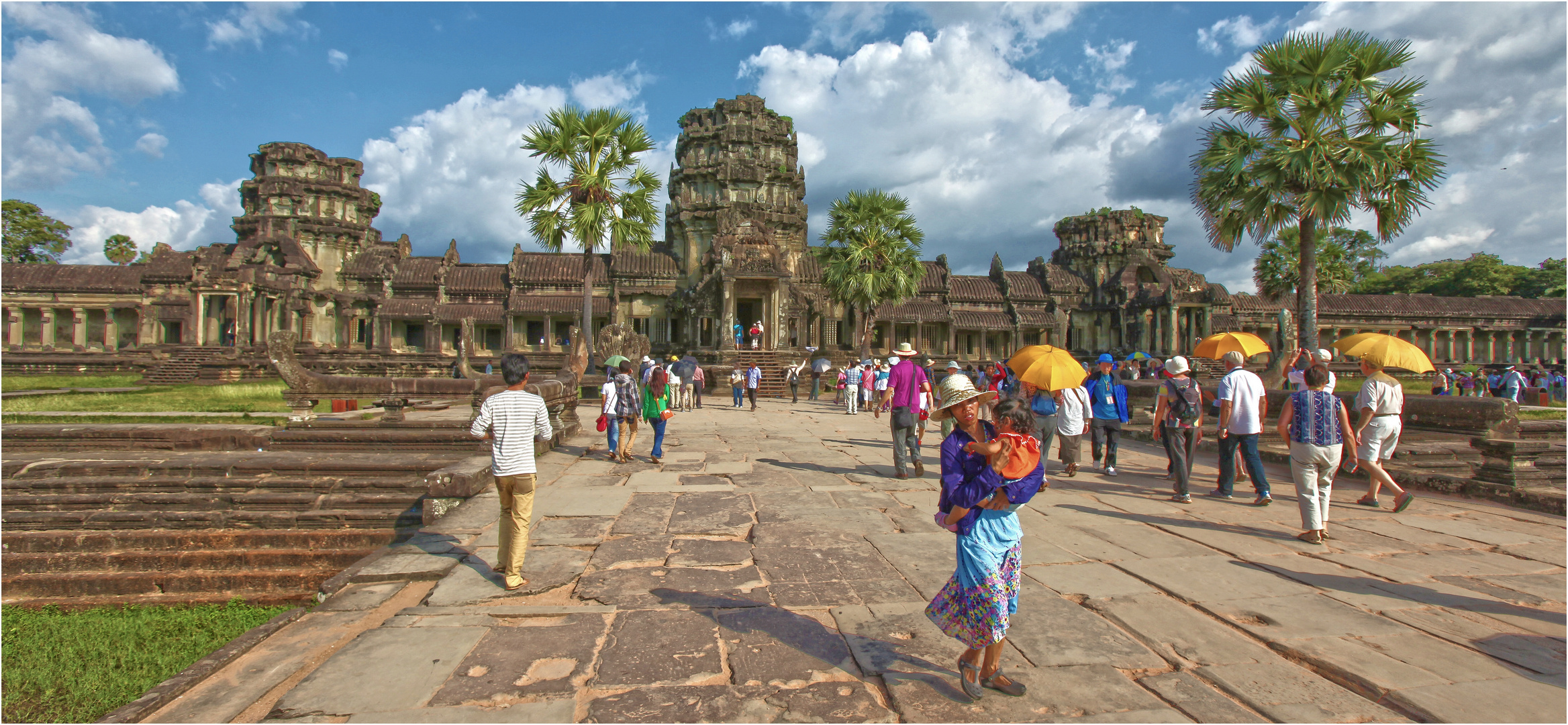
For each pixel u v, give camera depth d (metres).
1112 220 54.97
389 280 45.38
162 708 3.40
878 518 7.33
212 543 8.84
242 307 41.22
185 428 11.77
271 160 49.41
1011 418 3.47
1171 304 45.78
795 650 4.02
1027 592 5.01
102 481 9.41
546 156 26.83
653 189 28.69
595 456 11.63
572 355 26.78
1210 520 7.32
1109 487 9.27
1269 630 4.32
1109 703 3.39
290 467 9.69
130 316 47.12
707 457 11.71
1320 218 15.10
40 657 5.82
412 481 9.38
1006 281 51.62
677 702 3.41
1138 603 4.77
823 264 34.97
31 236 60.31
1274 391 13.30
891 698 3.44
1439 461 9.73
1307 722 3.22
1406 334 54.50
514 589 5.04
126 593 8.09
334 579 5.37
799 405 25.94
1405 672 3.68
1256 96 15.34
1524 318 54.00
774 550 6.13
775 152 43.19
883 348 48.91
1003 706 3.35
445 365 41.56
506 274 46.06
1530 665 3.80
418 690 3.49
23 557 8.44
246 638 4.20
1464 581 5.32
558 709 3.33
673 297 42.03
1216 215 16.61
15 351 44.94
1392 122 14.55
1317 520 6.39
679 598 4.91
